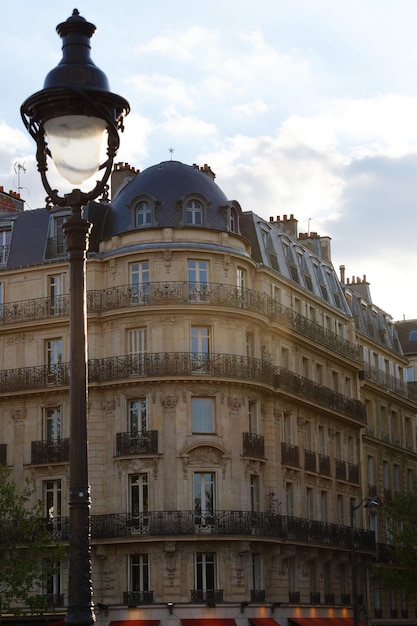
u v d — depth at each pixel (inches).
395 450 3631.9
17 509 2245.3
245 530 2458.2
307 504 2844.5
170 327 2506.2
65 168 593.0
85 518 592.7
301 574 2719.0
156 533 2397.9
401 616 3408.0
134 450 2456.9
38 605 2176.4
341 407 3085.6
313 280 3134.8
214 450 2476.6
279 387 2669.8
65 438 2559.1
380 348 3671.3
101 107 588.1
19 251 2721.5
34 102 589.9
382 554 3299.7
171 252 2529.5
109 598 2427.4
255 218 2824.8
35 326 2632.9
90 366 2529.5
